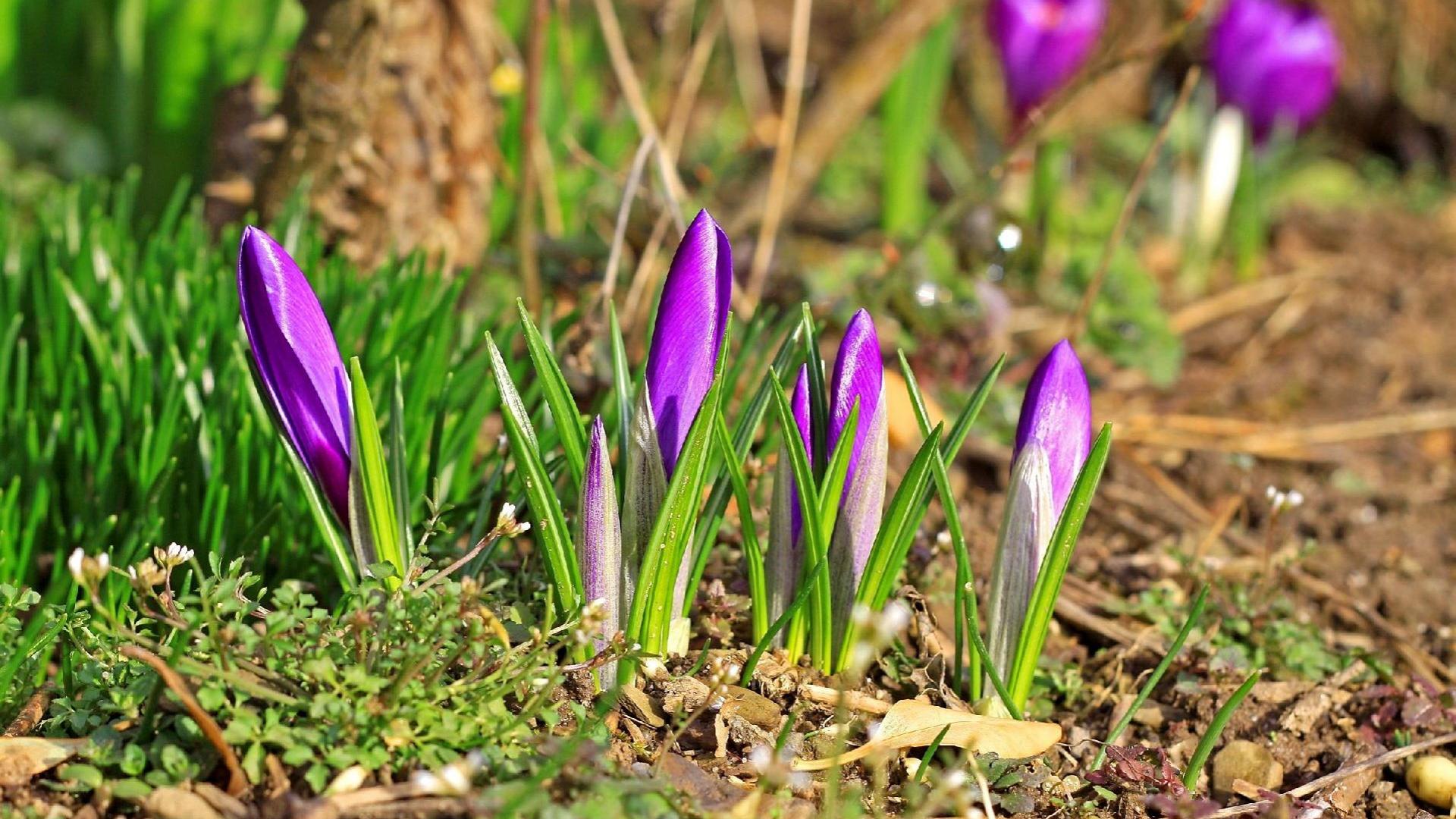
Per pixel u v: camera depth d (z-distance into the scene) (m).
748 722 0.68
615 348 0.69
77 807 0.66
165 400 0.73
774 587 0.70
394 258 0.80
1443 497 0.87
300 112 0.83
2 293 0.78
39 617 0.67
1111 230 1.13
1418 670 0.77
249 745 0.66
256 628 0.67
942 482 0.69
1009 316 0.89
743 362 0.75
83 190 0.83
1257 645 0.75
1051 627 0.76
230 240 0.80
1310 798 0.71
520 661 0.67
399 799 0.66
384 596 0.68
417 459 0.74
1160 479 0.87
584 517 0.67
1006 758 0.69
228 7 0.93
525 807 0.65
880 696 0.71
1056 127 0.99
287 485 0.73
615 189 0.99
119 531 0.73
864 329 0.68
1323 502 0.86
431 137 0.84
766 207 0.91
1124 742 0.72
